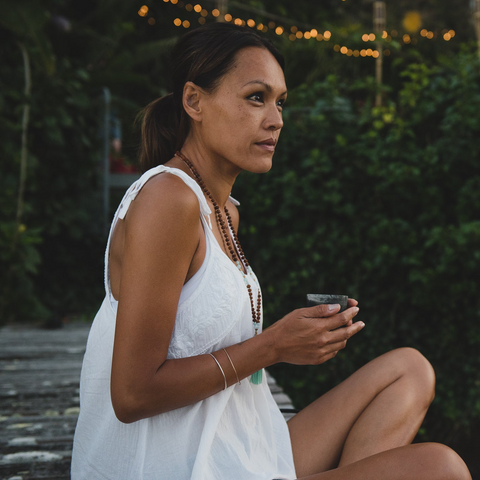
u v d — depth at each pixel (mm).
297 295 5238
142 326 1131
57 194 6926
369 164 5098
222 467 1257
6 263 5840
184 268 1179
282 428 1484
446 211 5082
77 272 7168
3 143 6109
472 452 4883
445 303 4812
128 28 8812
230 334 1280
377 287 5059
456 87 4934
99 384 1325
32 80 6441
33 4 5852
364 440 1513
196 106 1344
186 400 1184
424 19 10516
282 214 5168
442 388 4836
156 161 1514
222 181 1435
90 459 1346
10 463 2223
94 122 7277
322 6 10586
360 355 5047
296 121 5316
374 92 5434
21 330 5367
